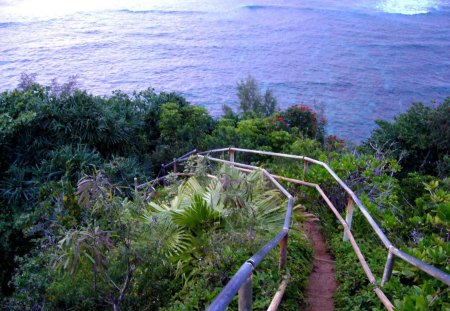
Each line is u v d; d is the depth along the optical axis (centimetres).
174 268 470
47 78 4756
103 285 425
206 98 4550
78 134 1162
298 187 692
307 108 1653
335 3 12762
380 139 1479
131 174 1048
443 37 8612
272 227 498
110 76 5253
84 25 8875
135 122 1311
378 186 670
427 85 5428
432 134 1388
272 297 381
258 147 1152
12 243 908
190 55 6838
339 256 493
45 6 10850
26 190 1002
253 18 10544
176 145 1259
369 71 6084
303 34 8881
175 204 562
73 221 584
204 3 12488
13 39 7069
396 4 12594
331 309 404
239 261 427
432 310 348
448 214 512
